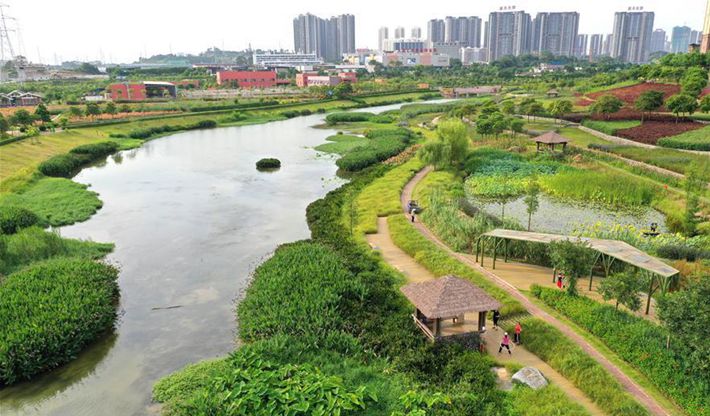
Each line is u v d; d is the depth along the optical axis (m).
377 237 46.34
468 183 64.75
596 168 65.81
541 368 26.05
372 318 30.52
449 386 24.28
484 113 102.31
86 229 50.66
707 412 21.42
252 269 40.84
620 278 29.23
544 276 36.88
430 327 29.06
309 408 21.92
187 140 108.19
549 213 51.59
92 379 26.88
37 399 25.28
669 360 24.59
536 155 74.12
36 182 66.00
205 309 34.34
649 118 91.44
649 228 46.44
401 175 67.50
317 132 117.25
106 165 83.06
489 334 29.36
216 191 65.75
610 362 25.75
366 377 24.84
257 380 23.59
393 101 176.12
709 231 42.94
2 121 85.06
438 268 37.88
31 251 39.78
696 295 24.28
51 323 28.48
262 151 93.88
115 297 35.97
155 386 25.73
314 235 46.53
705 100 85.81
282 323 29.14
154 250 45.09
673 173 59.31
